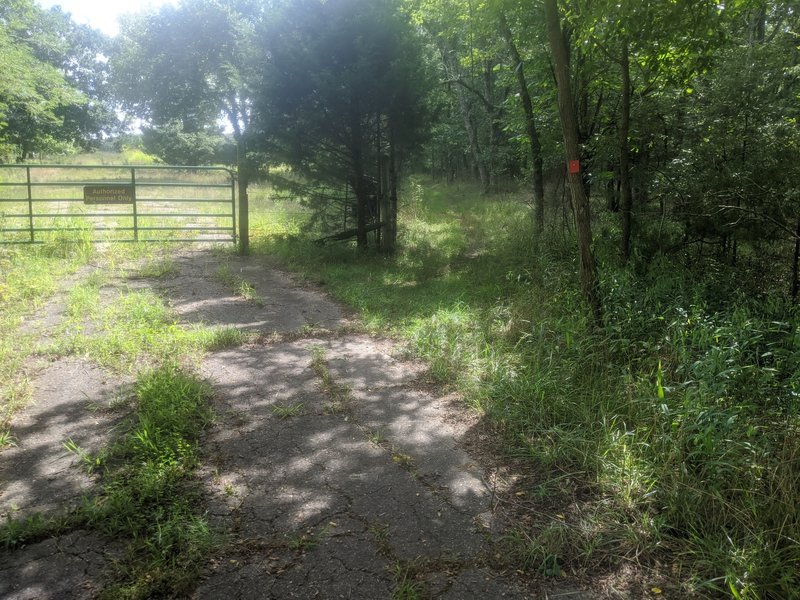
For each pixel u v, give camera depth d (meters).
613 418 4.07
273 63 11.05
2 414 4.37
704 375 4.36
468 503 3.40
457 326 6.58
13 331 6.34
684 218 8.07
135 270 9.86
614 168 9.60
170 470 3.58
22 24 16.58
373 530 3.12
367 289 8.71
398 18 11.09
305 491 3.50
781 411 4.16
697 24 5.57
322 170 11.81
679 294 6.54
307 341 6.49
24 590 2.63
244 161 11.64
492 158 24.61
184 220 15.32
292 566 2.83
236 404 4.72
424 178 36.72
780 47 8.26
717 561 2.77
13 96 15.48
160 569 2.76
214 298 8.27
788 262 7.32
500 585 2.72
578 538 3.04
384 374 5.49
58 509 3.24
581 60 8.71
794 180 6.69
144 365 5.47
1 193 18.95
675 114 8.41
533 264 9.43
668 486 3.32
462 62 15.22
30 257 10.09
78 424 4.27
